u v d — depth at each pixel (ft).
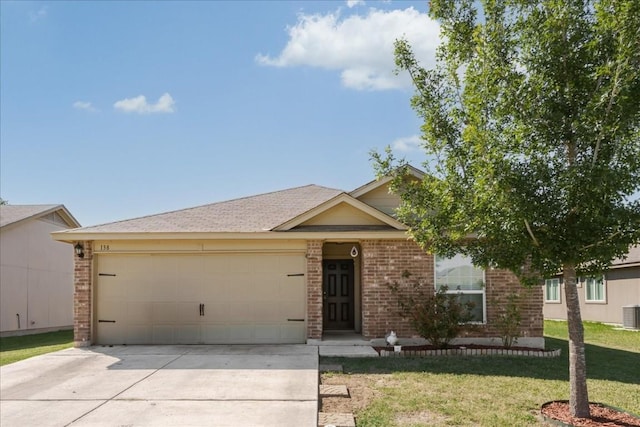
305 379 29.35
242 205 51.44
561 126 21.21
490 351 37.78
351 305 49.90
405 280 41.73
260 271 42.98
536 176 21.09
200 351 38.81
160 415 23.30
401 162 26.89
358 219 43.39
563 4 21.22
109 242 43.29
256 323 42.68
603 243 21.01
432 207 25.50
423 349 38.19
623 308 65.62
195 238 42.01
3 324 65.57
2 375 31.50
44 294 74.79
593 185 19.58
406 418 22.72
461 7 24.59
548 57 21.36
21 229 69.97
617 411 23.32
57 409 24.47
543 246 21.83
